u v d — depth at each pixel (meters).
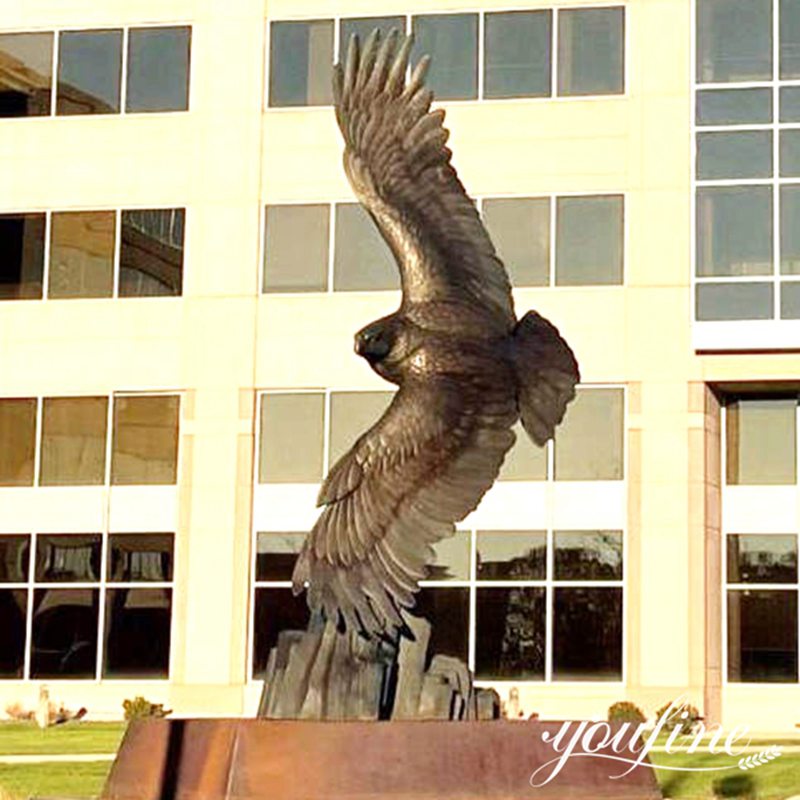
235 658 38.59
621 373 37.94
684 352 37.69
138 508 39.69
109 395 40.12
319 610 13.72
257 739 14.18
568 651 37.44
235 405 39.34
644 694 36.97
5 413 40.62
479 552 38.03
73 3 41.19
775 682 38.00
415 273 13.41
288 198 39.69
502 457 13.12
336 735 14.15
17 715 38.88
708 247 37.72
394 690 14.95
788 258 37.28
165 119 40.47
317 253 39.44
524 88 38.97
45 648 39.62
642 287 38.03
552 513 37.88
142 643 39.25
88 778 22.73
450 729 14.20
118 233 40.47
